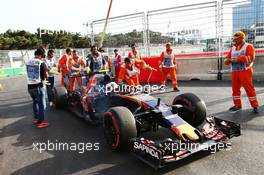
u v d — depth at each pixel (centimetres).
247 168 363
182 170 371
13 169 416
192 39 1224
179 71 1175
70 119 673
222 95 798
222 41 1105
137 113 486
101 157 435
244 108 647
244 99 729
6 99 1037
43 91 621
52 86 827
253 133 485
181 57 1161
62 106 780
